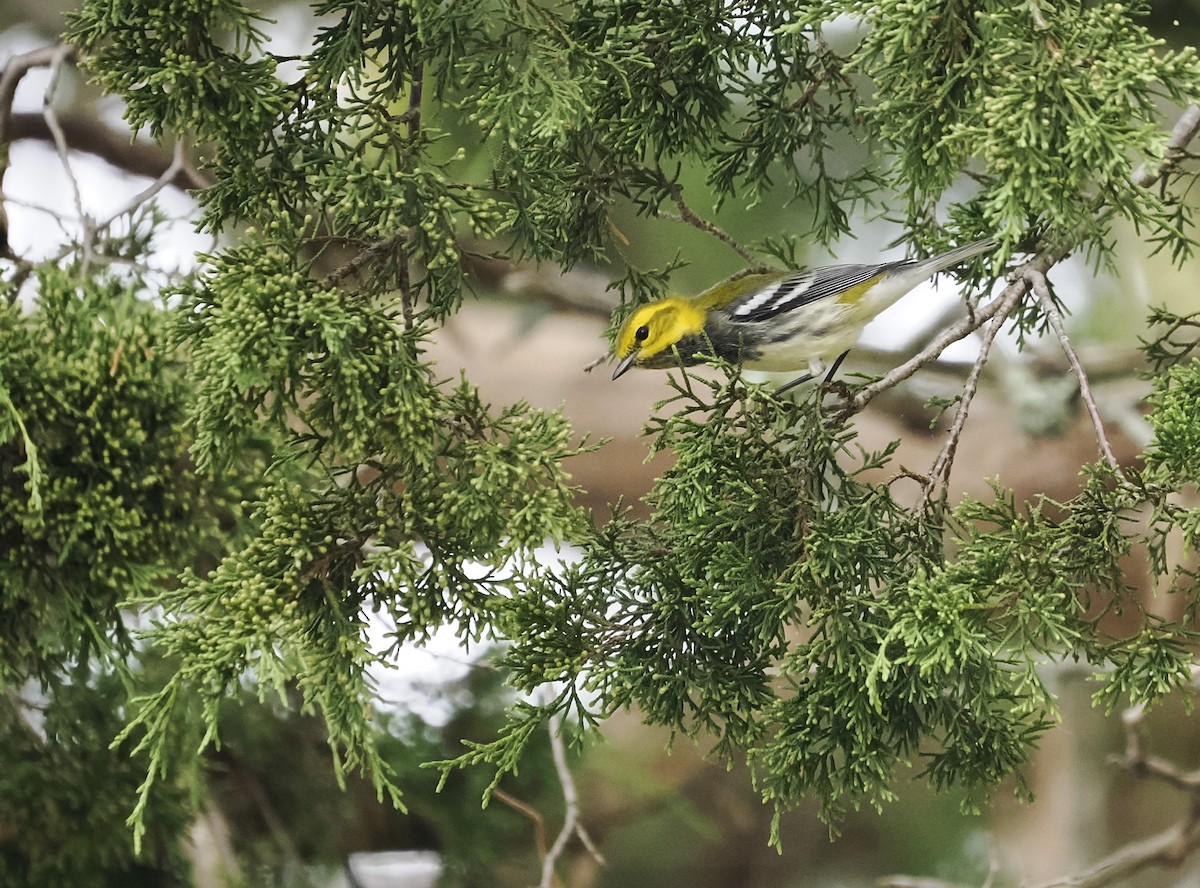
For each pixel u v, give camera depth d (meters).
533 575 5.68
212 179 9.13
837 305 8.26
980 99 5.05
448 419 5.65
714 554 5.61
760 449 5.83
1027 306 6.71
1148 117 4.78
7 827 8.75
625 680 5.74
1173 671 5.29
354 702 5.50
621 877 14.16
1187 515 5.28
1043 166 4.72
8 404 6.57
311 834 10.59
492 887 10.79
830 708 5.55
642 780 11.84
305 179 5.75
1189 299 13.25
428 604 5.62
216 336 5.22
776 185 11.77
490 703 10.91
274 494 5.59
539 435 5.68
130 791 8.91
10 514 6.92
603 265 12.89
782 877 14.25
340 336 5.18
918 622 5.08
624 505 13.11
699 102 6.77
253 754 10.45
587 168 6.82
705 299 8.54
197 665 5.35
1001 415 12.05
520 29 5.73
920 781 14.42
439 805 10.76
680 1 6.58
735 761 14.12
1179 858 11.20
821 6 5.18
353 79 5.77
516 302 13.23
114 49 5.57
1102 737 14.43
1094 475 5.48
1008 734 5.61
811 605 5.56
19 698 8.85
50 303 7.19
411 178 5.50
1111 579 5.44
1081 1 5.04
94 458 7.02
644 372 12.94
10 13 13.12
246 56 5.59
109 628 7.27
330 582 5.64
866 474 12.14
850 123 7.14
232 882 9.52
